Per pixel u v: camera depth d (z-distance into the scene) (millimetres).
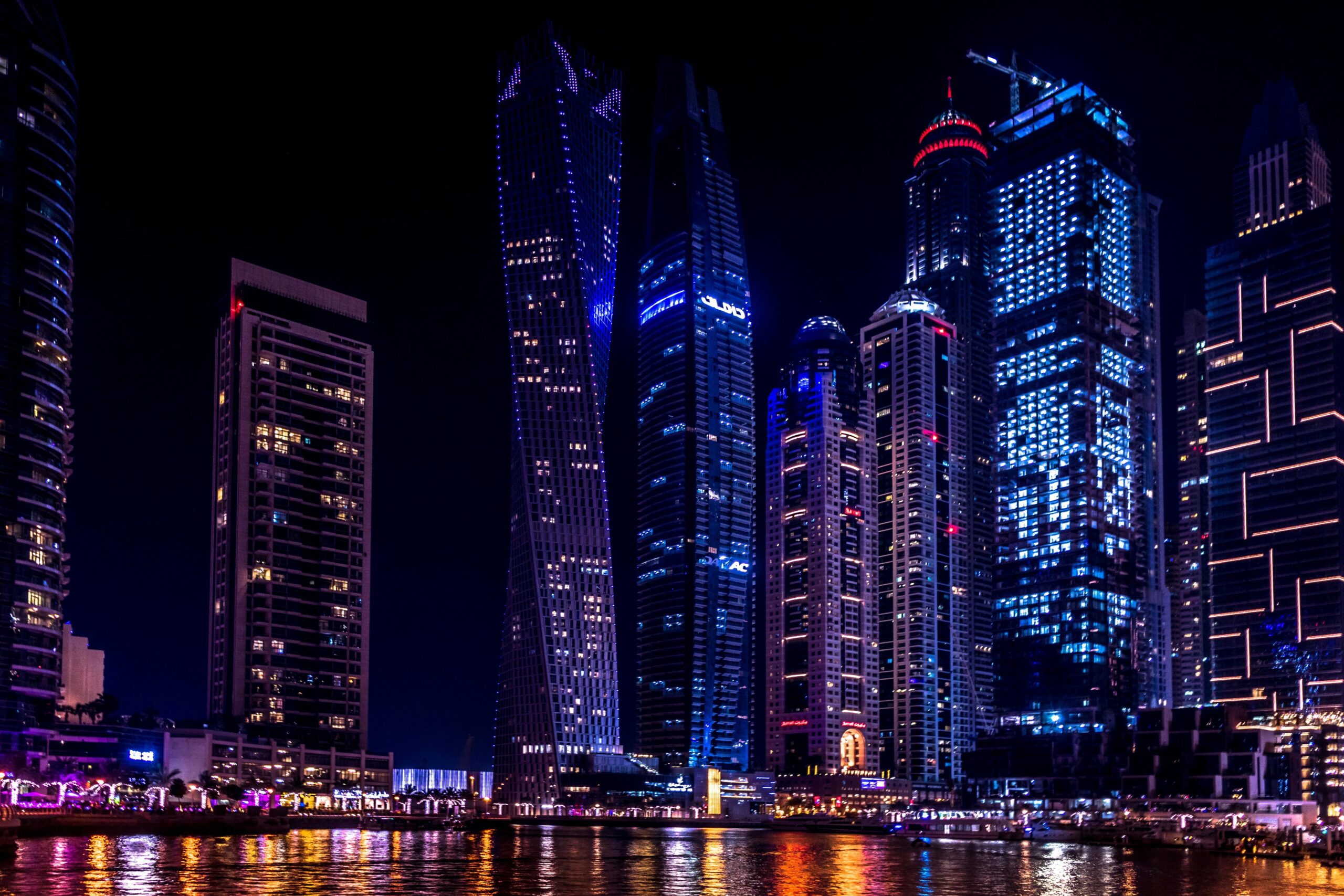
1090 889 182875
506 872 189750
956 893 174375
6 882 149125
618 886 174125
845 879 195875
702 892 167125
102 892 141000
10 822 184250
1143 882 195625
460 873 185500
